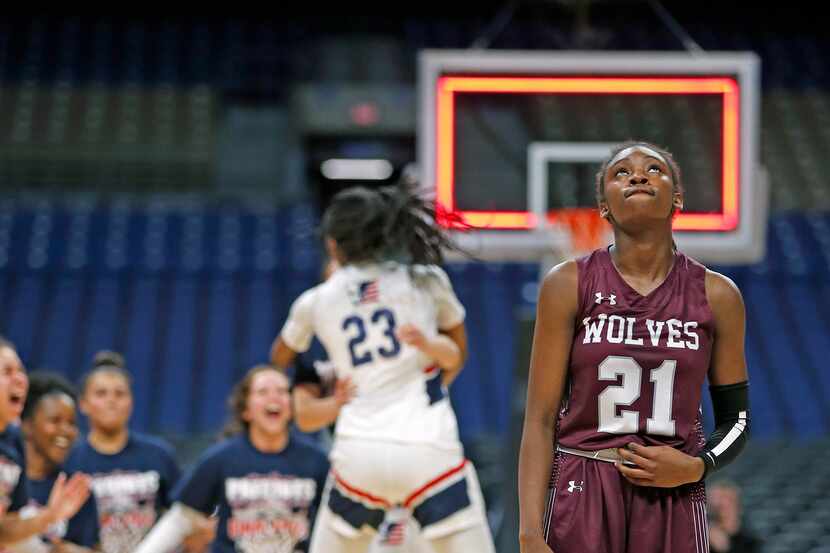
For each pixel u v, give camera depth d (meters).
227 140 41.84
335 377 8.87
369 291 8.52
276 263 33.41
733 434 6.03
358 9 46.69
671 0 45.44
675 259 6.15
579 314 6.07
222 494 9.73
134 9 46.31
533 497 5.94
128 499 11.05
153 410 27.50
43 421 10.05
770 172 39.94
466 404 27.61
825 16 46.47
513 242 13.73
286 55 44.94
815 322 31.19
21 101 41.81
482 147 13.84
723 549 14.41
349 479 8.23
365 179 42.59
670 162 6.12
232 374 28.92
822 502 21.88
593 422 5.97
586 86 14.02
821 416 28.00
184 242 34.19
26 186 38.88
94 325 30.45
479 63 13.98
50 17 45.81
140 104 42.44
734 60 13.85
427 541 8.20
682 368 5.92
